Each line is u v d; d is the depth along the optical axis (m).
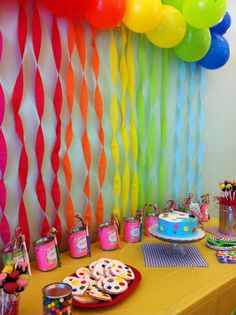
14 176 1.20
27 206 1.24
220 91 2.13
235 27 2.20
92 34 1.37
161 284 1.08
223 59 1.70
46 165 1.28
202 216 1.78
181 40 1.51
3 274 0.82
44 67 1.25
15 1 1.15
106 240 1.37
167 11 1.42
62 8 1.11
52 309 0.81
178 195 1.88
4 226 1.16
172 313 0.91
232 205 1.56
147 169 1.69
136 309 0.93
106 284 1.00
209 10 1.38
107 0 1.20
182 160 1.89
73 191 1.38
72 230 1.30
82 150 1.39
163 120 1.73
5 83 1.15
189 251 1.38
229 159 2.29
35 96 1.22
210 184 2.15
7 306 0.84
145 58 1.62
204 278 1.13
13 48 1.16
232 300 1.14
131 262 1.26
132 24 1.34
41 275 1.14
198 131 1.97
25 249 1.12
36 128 1.24
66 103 1.32
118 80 1.50
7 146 1.17
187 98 1.88
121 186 1.57
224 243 1.42
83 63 1.35
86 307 0.92
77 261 1.26
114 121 1.48
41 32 1.22
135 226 1.46
